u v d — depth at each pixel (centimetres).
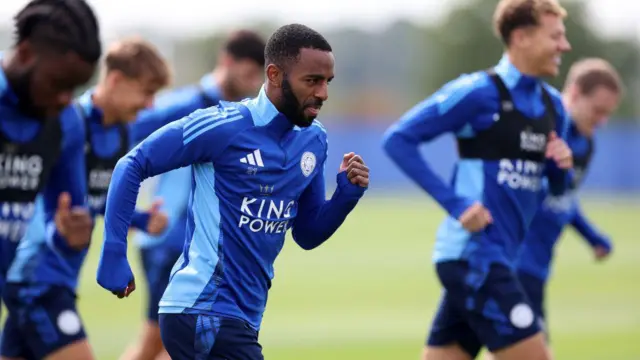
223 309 1805
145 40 2616
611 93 3167
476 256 2352
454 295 2384
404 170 2403
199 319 1794
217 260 1808
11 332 2312
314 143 1895
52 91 2005
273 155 1823
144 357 2938
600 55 19888
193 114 1805
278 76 1806
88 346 2273
